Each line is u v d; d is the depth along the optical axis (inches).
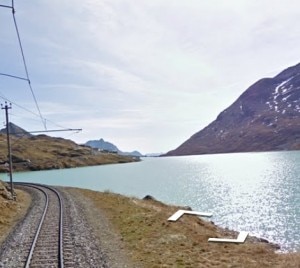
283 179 4003.4
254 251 844.6
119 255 801.6
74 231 1050.7
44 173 6456.7
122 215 1368.1
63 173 6304.1
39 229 1065.5
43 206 1688.0
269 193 2965.1
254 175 4739.2
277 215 2012.8
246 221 1878.7
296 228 1675.7
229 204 2482.8
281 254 831.7
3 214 1409.9
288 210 2154.3
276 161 7721.5
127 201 1824.6
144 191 3390.7
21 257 768.3
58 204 1749.5
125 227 1133.1
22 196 2235.5
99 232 1064.2
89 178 5123.0
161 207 1755.7
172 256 775.7
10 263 730.8
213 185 3774.6
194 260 740.7
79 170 7165.4
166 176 5182.1
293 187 3253.0
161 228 1083.9
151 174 5644.7
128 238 973.8
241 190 3257.9
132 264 727.7
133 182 4355.3
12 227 1182.3
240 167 6525.6
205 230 1206.3
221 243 944.3
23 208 1691.7
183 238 949.2
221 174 5226.4
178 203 2581.2
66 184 4279.0
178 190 3415.4
